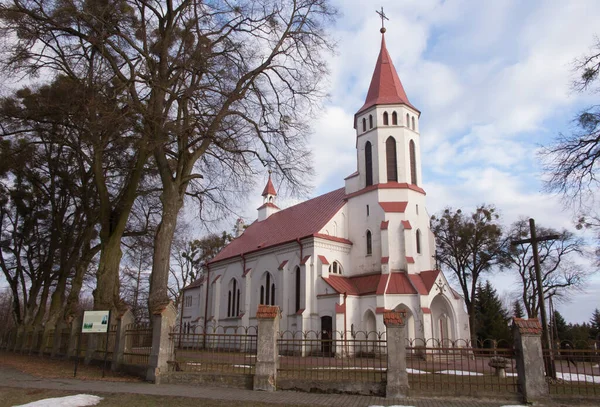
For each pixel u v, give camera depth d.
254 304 41.69
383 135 38.31
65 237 33.69
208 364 16.47
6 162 29.33
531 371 12.79
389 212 36.00
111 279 22.16
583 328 55.56
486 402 12.61
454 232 45.16
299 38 22.80
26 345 33.16
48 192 33.94
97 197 30.53
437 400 12.80
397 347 13.59
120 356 17.94
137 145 21.44
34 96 24.97
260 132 22.28
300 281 36.25
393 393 13.11
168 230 20.12
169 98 20.42
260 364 14.37
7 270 37.31
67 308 28.61
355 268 37.56
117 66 21.50
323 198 44.50
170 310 16.25
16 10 19.70
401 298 32.00
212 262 48.72
